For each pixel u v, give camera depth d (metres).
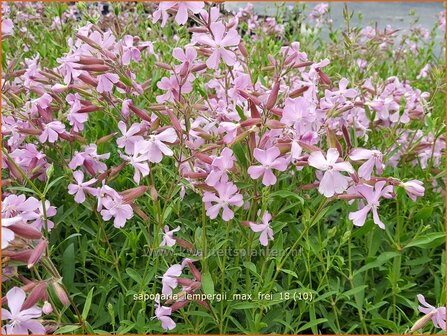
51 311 0.24
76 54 0.34
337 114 0.35
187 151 0.33
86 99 0.37
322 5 0.73
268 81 0.44
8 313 0.23
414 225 0.42
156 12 0.32
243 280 0.38
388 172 0.42
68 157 0.41
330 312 0.37
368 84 0.43
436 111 0.54
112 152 0.44
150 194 0.32
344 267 0.38
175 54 0.32
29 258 0.23
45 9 0.65
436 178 0.43
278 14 0.73
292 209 0.41
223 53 0.32
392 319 0.38
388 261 0.39
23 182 0.33
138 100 0.43
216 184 0.28
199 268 0.37
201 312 0.32
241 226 0.32
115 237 0.41
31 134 0.35
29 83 0.40
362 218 0.29
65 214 0.36
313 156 0.27
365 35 0.69
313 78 0.40
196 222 0.38
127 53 0.35
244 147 0.32
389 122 0.45
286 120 0.30
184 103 0.32
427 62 0.68
